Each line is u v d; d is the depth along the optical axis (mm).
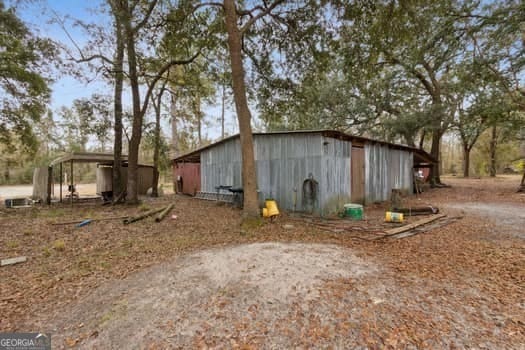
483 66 10312
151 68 9578
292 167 7957
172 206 9039
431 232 5215
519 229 5277
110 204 10094
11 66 8375
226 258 3838
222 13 7453
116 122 9938
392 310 2350
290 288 2814
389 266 3416
